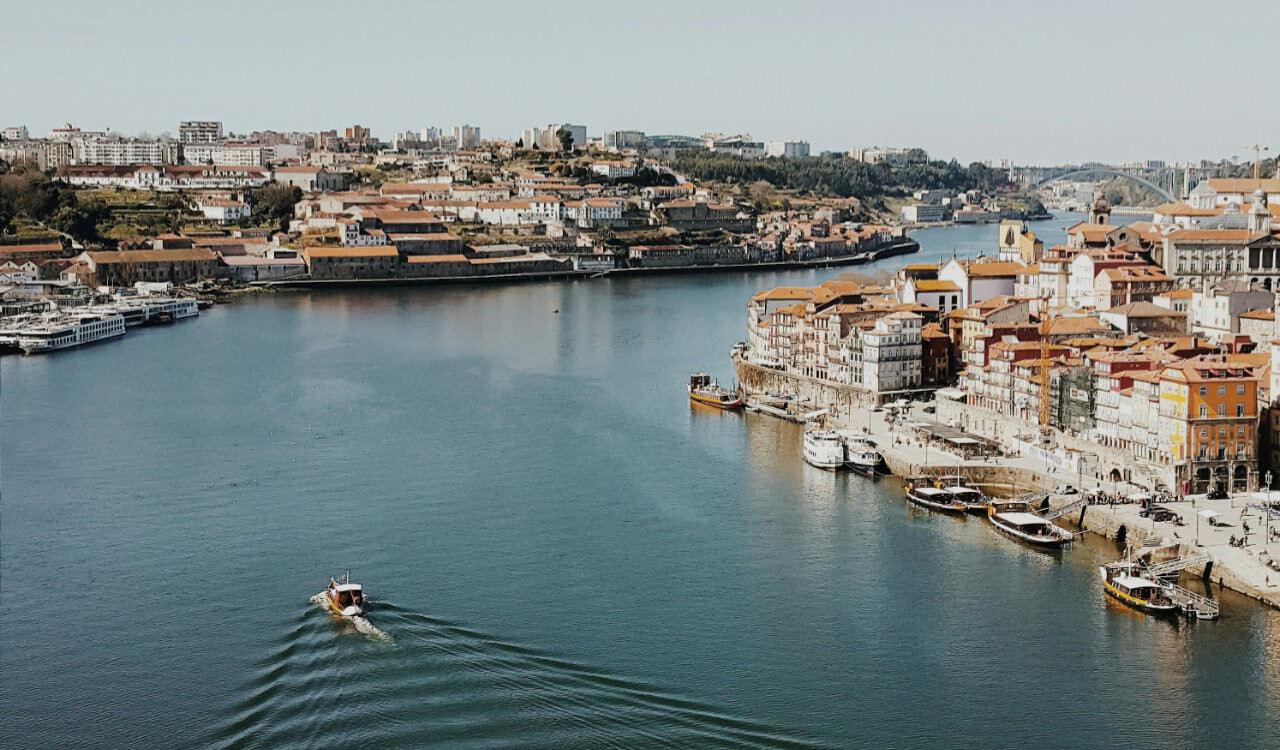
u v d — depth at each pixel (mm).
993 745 161500
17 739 163625
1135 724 166500
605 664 181125
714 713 167625
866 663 182750
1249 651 185500
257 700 170500
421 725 162750
